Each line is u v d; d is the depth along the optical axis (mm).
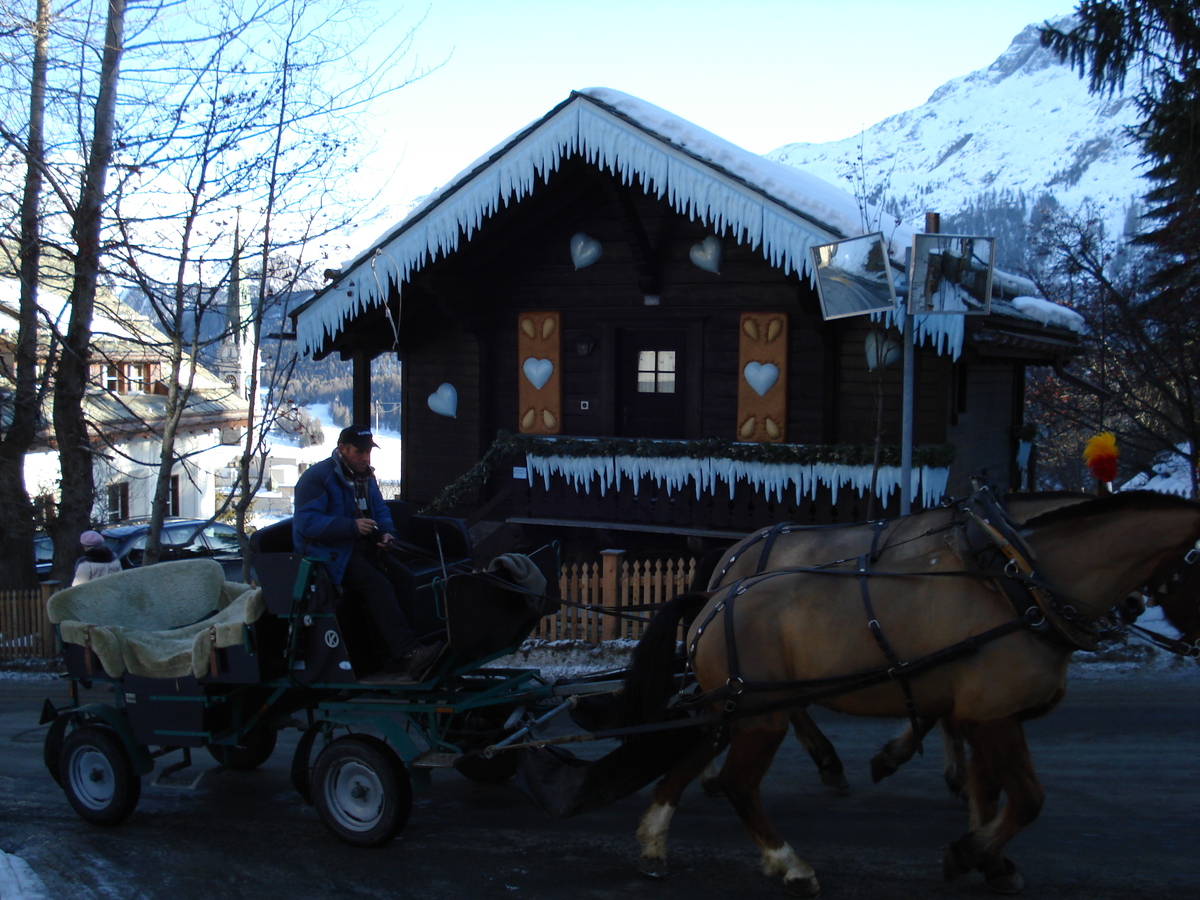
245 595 7168
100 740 6602
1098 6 16391
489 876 5617
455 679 6551
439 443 16703
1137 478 21641
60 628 6891
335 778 6141
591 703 6223
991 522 5055
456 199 13812
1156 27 16234
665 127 12922
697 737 5629
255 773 7785
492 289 15961
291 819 6688
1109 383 20312
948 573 5012
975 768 5375
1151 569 4926
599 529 14633
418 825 6453
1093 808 6238
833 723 8531
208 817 6773
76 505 15656
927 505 12219
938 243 9055
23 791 7488
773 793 6762
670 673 5727
